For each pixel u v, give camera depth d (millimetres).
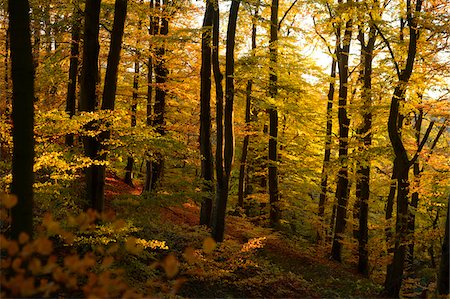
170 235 11203
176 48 15164
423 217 15562
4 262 2902
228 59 11930
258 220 19359
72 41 12719
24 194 4293
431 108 12773
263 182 21391
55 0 11922
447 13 10875
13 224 4242
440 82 13117
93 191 7754
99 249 3271
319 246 16750
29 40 4547
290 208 17828
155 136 8711
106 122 7625
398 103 11133
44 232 6191
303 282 11250
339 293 11273
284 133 19406
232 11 11836
